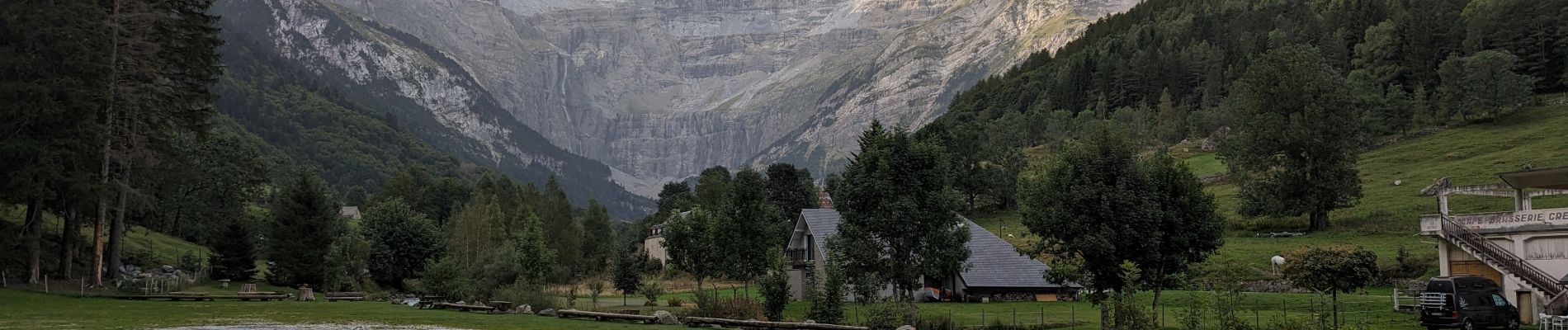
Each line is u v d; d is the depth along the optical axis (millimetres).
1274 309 55000
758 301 59344
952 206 47000
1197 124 174250
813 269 51375
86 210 61719
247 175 120062
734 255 59969
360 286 89188
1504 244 48969
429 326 42875
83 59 56688
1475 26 174625
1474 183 101938
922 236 47031
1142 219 42469
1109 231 42125
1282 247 84312
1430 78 168875
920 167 47312
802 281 76062
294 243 79938
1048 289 69625
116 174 65750
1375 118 138625
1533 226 47719
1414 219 89000
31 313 43688
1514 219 48688
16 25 54969
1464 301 41969
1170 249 44656
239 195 118688
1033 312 56125
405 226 98375
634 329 43438
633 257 72375
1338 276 46875
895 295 47812
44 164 54656
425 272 66750
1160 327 39062
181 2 69250
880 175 46625
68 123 56531
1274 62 103250
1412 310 49344
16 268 62000
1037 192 45688
